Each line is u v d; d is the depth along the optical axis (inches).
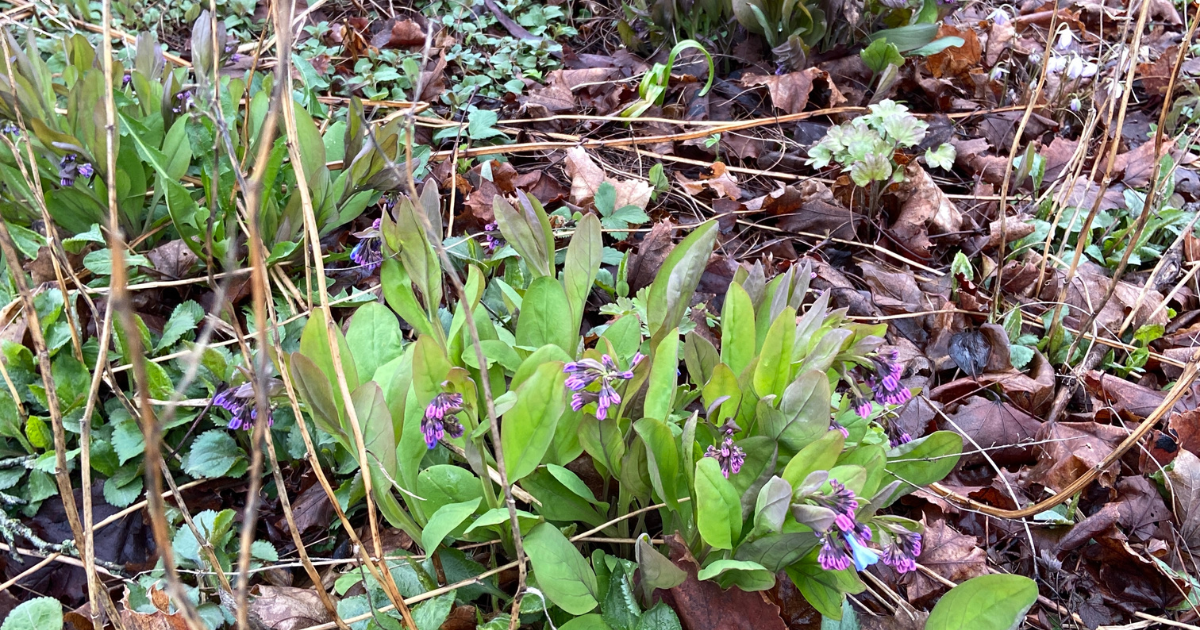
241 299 34.4
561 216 41.8
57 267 23.5
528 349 26.6
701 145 50.1
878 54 53.2
